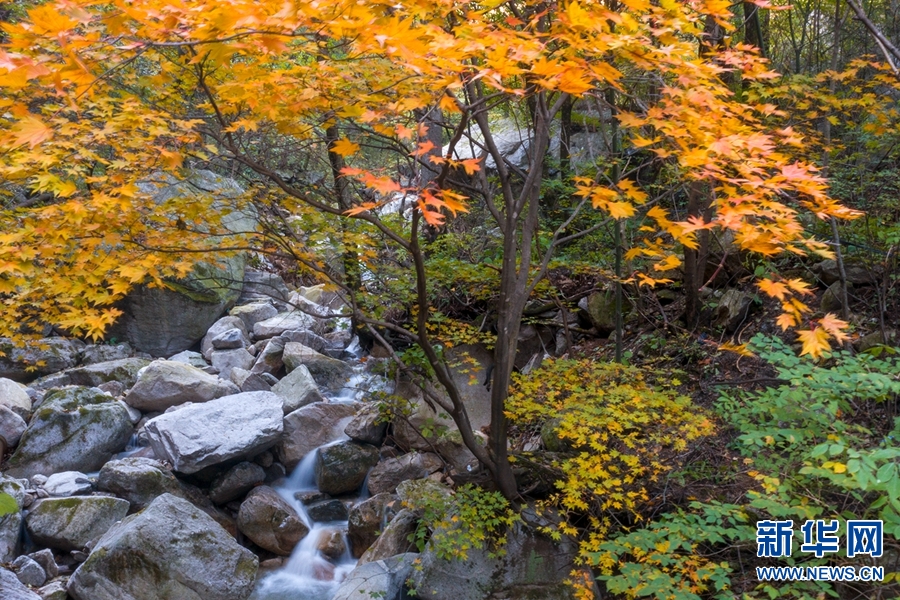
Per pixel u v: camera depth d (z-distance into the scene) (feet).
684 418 12.35
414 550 14.80
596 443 12.08
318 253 14.61
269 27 5.81
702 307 18.22
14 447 19.25
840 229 16.57
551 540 12.95
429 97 8.30
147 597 14.48
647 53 8.37
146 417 21.38
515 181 24.07
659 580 9.65
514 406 13.01
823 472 9.10
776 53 27.12
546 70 6.94
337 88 9.61
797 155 13.98
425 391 13.35
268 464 19.47
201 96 13.61
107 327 25.81
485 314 19.80
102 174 11.43
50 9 5.51
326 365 23.13
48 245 9.70
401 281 17.80
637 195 8.32
